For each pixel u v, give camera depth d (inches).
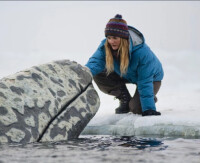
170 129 499.5
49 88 461.1
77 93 481.4
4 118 414.6
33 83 454.0
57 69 486.6
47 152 370.9
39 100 443.8
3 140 405.1
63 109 460.1
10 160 341.1
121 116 564.4
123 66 530.3
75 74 495.2
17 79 447.5
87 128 537.0
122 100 603.8
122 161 338.3
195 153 371.2
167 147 402.3
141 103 552.4
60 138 441.1
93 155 359.6
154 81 589.6
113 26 515.8
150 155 361.4
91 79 510.3
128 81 597.6
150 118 523.5
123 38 521.7
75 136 462.3
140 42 545.3
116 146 406.9
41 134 428.8
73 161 337.7
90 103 488.7
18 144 403.5
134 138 470.6
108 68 542.0
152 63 547.2
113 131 521.7
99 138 466.3
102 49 553.9
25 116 426.0
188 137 476.4
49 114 443.5
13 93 433.4
